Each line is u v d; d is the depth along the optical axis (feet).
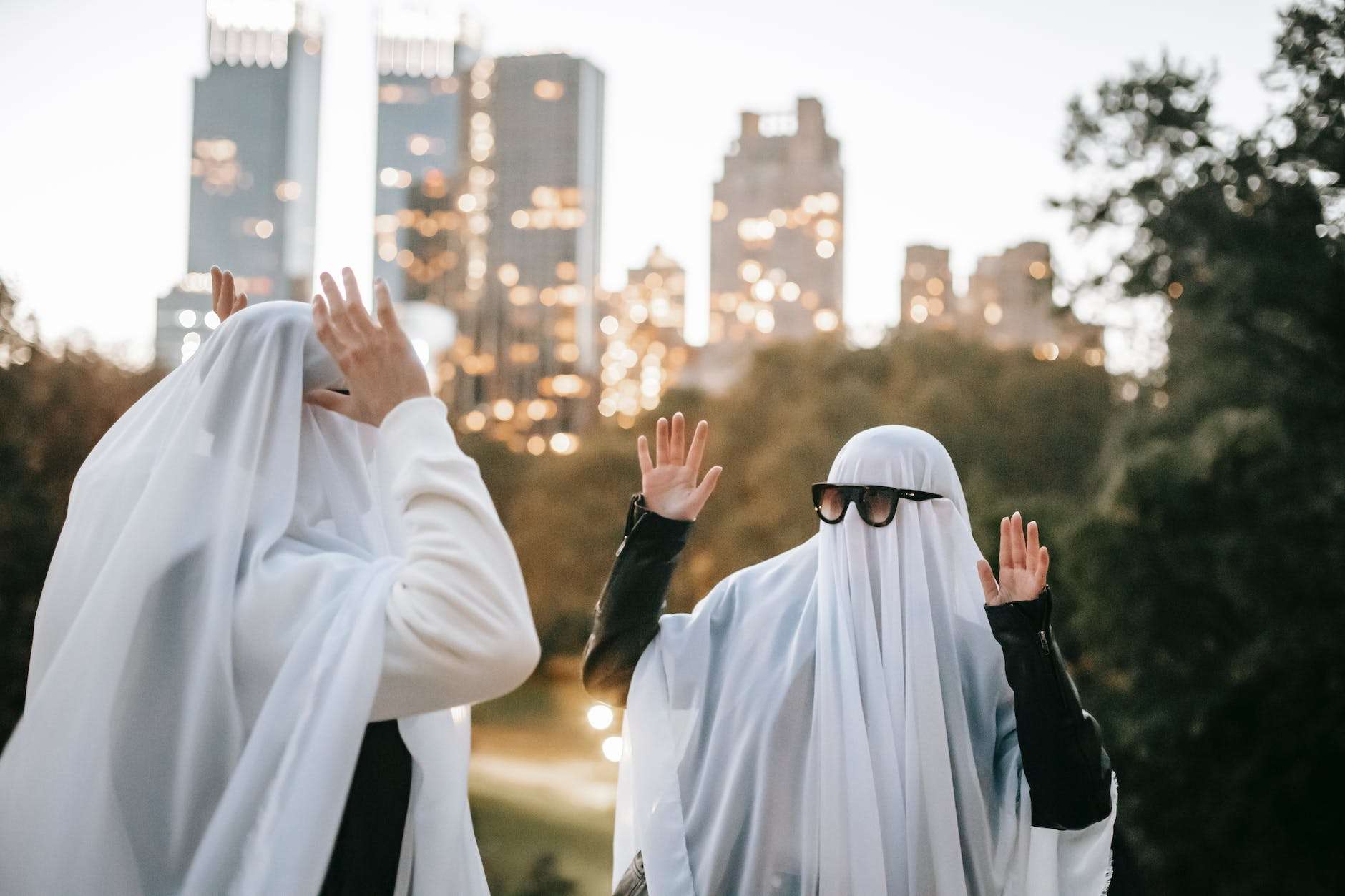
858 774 7.41
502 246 424.05
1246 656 31.60
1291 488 32.09
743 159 386.73
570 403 323.16
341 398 6.25
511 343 328.70
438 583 5.18
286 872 4.92
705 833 7.68
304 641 5.29
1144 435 39.75
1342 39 27.94
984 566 7.45
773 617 8.11
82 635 5.22
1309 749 31.63
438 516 5.34
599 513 122.52
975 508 68.33
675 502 8.02
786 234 378.53
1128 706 36.96
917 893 7.41
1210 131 32.68
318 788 5.00
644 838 7.73
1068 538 38.42
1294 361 32.91
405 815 5.73
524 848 61.16
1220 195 32.40
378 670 5.14
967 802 7.64
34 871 5.03
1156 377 43.37
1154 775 34.96
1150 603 35.65
